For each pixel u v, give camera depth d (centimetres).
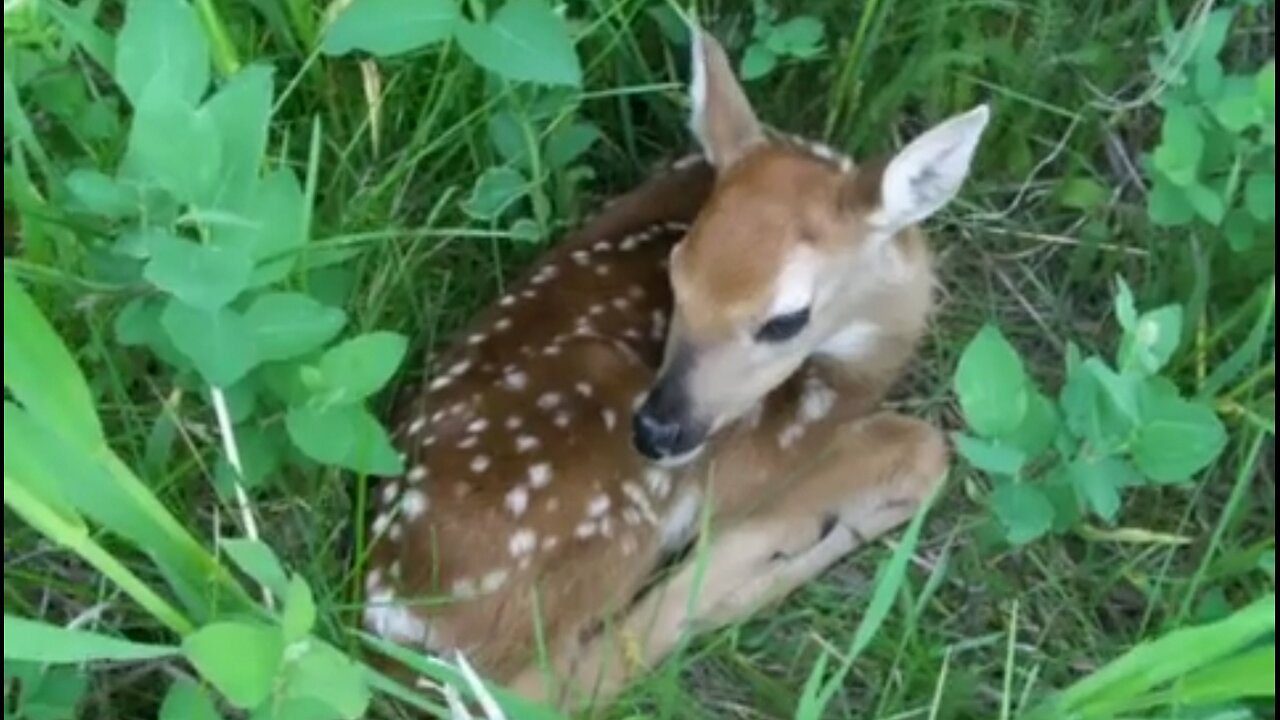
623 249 124
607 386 117
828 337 120
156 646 97
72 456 92
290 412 101
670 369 114
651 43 134
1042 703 107
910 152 113
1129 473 108
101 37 106
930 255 128
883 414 127
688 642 113
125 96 109
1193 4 135
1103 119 135
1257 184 114
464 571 111
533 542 112
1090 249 133
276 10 119
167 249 94
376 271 121
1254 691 100
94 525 108
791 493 123
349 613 112
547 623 114
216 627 88
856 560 123
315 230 117
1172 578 119
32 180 116
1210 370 125
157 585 110
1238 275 125
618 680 113
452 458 113
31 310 90
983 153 136
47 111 111
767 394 119
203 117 93
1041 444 108
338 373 100
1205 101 116
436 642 112
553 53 107
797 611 120
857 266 117
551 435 114
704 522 111
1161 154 113
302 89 121
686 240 114
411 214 124
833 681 102
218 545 104
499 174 121
